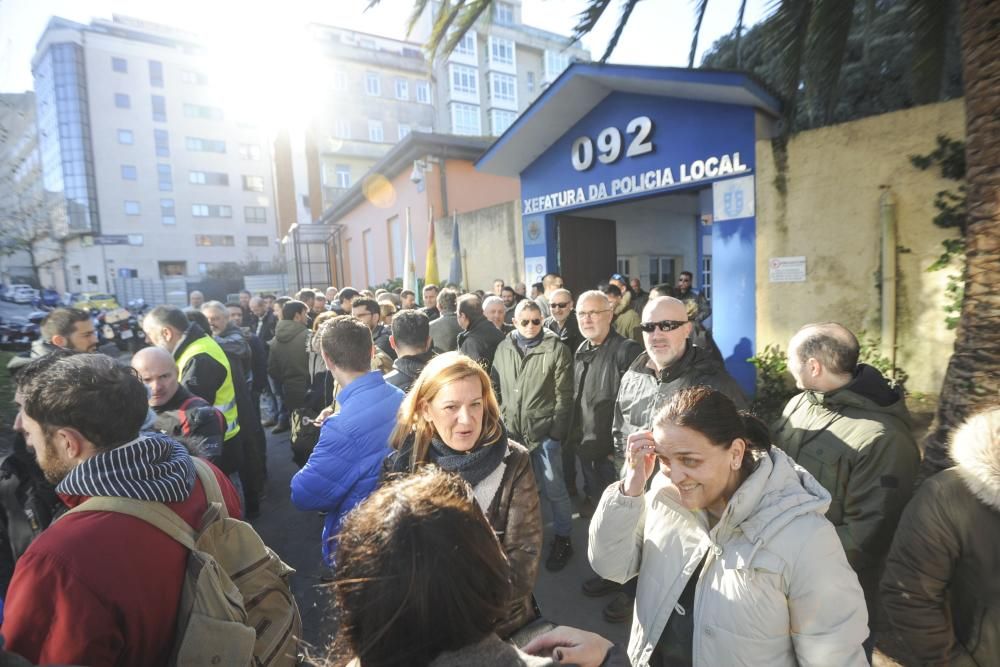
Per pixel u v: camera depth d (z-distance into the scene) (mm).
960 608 1452
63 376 1308
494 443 1774
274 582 1496
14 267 29578
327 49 41688
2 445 5133
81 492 1239
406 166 15492
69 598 1100
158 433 1521
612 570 1614
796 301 5832
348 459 2148
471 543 789
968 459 1406
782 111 6047
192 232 52500
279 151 42250
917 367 5082
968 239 2697
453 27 5496
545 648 1064
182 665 1219
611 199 7918
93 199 47656
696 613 1398
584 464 3623
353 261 22062
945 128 4781
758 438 1468
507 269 10758
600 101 7801
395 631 738
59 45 45812
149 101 50094
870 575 1826
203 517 1399
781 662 1301
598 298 3383
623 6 4730
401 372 3076
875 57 7191
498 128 49250
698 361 2580
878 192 5207
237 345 4977
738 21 4945
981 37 2611
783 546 1280
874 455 1792
